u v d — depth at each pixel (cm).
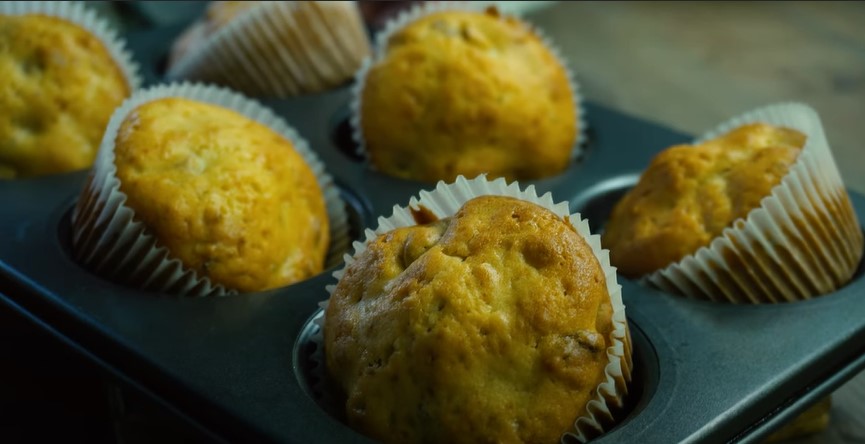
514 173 46
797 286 39
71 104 45
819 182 39
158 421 37
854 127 46
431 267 34
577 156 48
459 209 36
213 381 35
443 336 33
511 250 34
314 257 41
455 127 45
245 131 41
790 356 36
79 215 41
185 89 44
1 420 39
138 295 38
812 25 54
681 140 47
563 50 53
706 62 52
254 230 40
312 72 51
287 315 38
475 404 33
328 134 48
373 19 56
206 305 38
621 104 49
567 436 34
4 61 45
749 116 43
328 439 33
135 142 40
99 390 39
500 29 46
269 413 34
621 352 35
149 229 39
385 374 34
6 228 41
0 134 44
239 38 50
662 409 34
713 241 39
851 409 38
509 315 34
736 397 35
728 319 38
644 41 54
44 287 38
